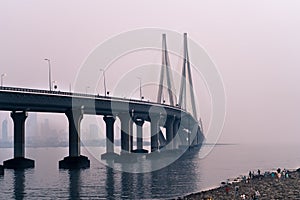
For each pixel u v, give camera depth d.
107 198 93.44
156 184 116.19
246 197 85.19
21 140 168.62
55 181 126.31
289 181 108.25
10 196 98.75
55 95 152.75
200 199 83.44
